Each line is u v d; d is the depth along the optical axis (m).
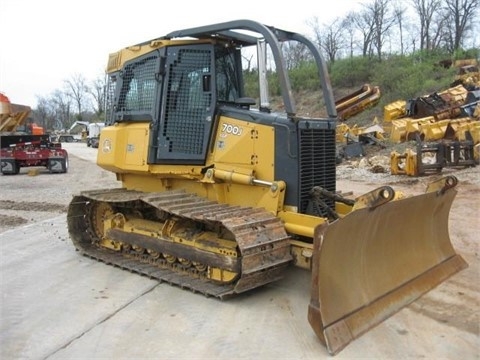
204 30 5.93
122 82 7.11
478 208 10.14
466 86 25.47
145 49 6.67
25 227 9.46
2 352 4.30
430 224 6.00
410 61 39.25
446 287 5.66
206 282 5.80
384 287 5.04
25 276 6.43
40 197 13.26
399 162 15.84
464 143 15.63
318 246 4.23
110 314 5.11
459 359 4.04
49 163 19.84
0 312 5.20
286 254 5.29
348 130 23.14
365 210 4.54
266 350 4.25
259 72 5.85
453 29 48.91
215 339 4.49
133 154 6.78
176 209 5.63
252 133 5.77
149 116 6.57
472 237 7.91
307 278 6.14
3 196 13.44
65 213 10.95
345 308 4.48
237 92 6.47
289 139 5.49
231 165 5.95
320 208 5.62
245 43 6.49
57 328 4.78
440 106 22.61
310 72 34.00
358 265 4.81
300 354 4.18
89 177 18.34
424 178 14.58
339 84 39.34
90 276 6.41
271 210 5.58
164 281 6.07
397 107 24.92
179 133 6.32
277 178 5.62
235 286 5.08
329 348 4.12
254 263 4.95
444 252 6.18
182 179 6.64
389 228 5.15
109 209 7.48
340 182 15.09
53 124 90.06
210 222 5.50
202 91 6.13
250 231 5.03
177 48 6.29
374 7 52.03
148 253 6.80
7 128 20.14
